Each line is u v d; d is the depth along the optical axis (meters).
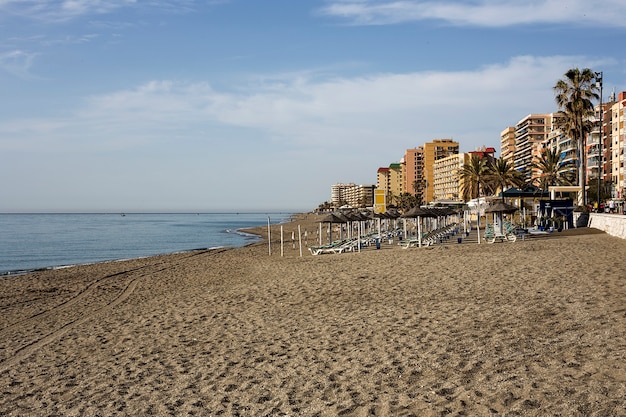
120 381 10.37
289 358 10.83
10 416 8.98
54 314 19.45
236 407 8.45
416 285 17.77
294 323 13.98
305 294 18.14
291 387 9.10
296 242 57.69
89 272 34.44
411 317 13.23
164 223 183.38
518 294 14.80
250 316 15.45
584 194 50.50
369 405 7.83
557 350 9.25
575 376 7.80
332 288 18.75
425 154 188.25
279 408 8.20
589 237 33.16
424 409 7.38
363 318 13.69
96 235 97.31
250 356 11.28
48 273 34.94
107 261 46.34
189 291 22.22
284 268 27.23
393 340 11.29
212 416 8.18
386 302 15.46
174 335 13.95
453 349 10.12
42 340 14.88
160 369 10.93
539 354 9.13
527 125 141.88
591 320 11.12
